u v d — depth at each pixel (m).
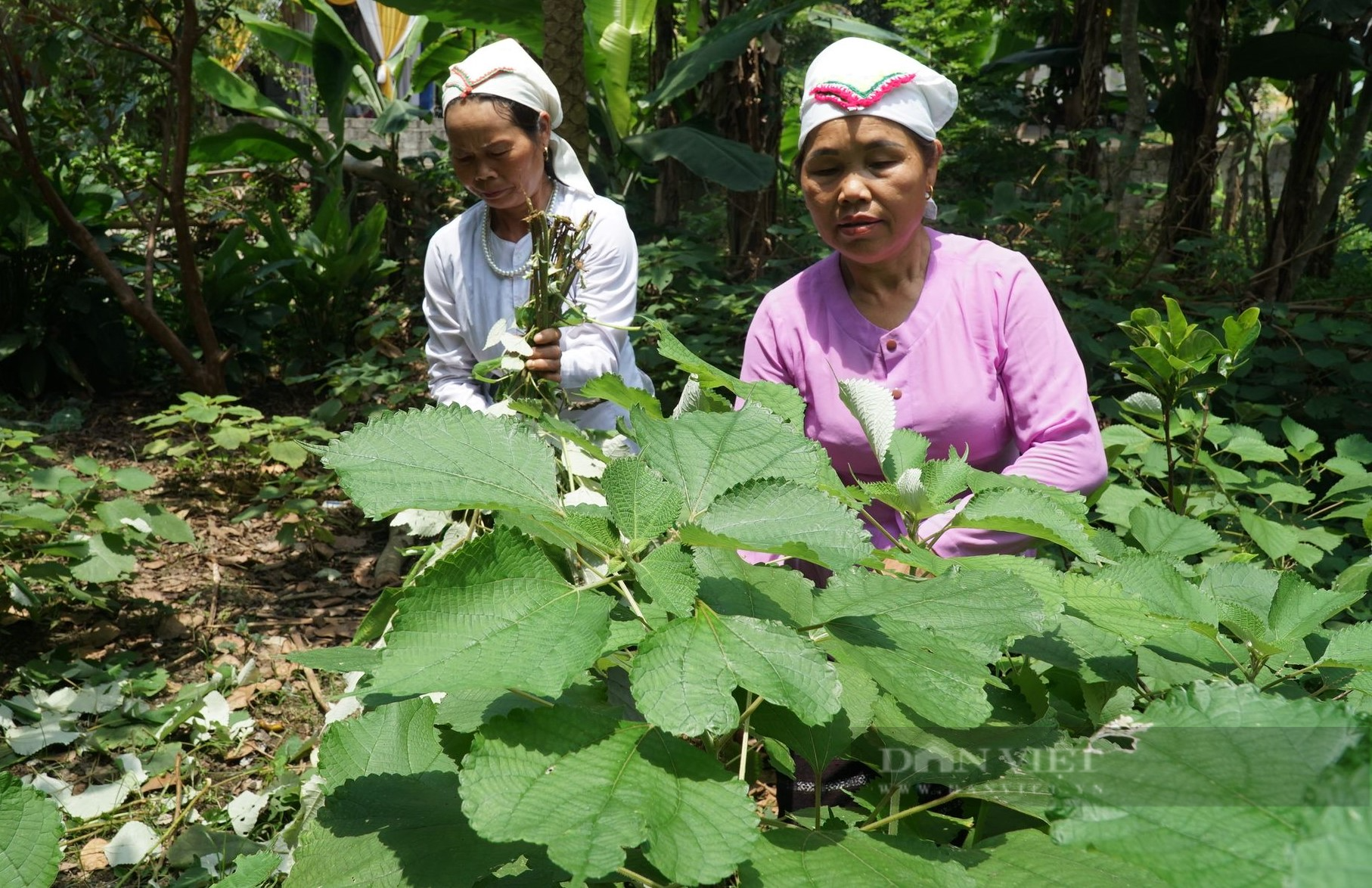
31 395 7.50
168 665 3.97
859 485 1.08
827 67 1.90
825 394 2.08
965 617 0.77
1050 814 0.69
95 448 6.67
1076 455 1.94
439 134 10.81
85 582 4.50
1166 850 0.59
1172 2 7.39
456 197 10.10
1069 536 0.90
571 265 1.54
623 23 8.07
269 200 10.59
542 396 1.54
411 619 0.70
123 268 8.10
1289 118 10.24
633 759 0.69
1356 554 3.75
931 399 2.02
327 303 8.35
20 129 6.83
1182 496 2.16
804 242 6.93
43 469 4.29
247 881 0.82
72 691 3.53
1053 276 5.75
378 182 9.97
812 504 0.76
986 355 2.01
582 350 2.67
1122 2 7.23
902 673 0.74
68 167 8.52
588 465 1.26
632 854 0.81
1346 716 0.62
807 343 2.10
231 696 3.67
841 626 0.79
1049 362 1.99
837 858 0.72
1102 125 8.51
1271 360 5.14
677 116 8.51
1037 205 6.44
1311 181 6.88
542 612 0.72
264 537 5.34
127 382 8.02
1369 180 6.88
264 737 3.42
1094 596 0.87
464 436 0.80
